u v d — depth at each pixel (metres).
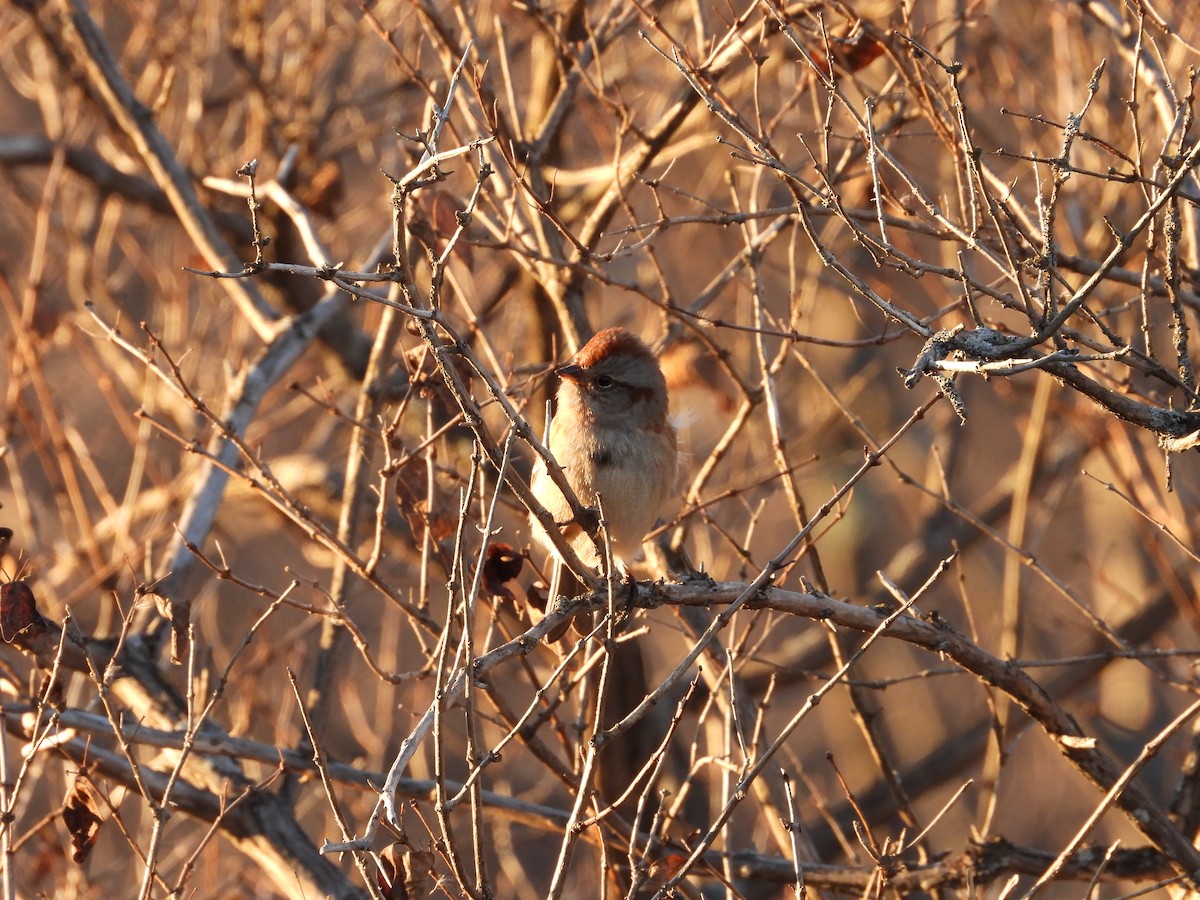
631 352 9.59
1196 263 9.34
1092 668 16.66
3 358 16.98
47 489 18.50
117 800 10.60
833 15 11.04
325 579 20.31
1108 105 12.96
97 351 17.48
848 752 19.88
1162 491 14.02
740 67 14.12
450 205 9.97
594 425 9.52
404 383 11.54
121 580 14.31
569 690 8.74
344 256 17.86
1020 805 20.25
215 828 8.21
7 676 9.28
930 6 14.80
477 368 6.28
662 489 9.73
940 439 18.03
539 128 12.66
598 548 7.18
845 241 15.97
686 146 13.30
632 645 12.98
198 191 15.83
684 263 17.05
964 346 6.04
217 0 15.97
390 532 14.71
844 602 8.05
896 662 20.75
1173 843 8.82
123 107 12.46
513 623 10.40
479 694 14.20
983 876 9.38
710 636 6.77
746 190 15.50
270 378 11.76
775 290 19.50
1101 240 12.54
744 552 9.62
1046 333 6.09
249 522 18.69
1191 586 15.97
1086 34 13.33
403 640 19.64
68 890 11.01
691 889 8.79
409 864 7.19
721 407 12.47
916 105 10.24
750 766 7.39
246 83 15.58
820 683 14.29
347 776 9.76
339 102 16.23
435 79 11.91
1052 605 20.58
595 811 8.05
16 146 15.27
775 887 13.87
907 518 21.00
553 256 10.98
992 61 14.27
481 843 6.25
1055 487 16.84
